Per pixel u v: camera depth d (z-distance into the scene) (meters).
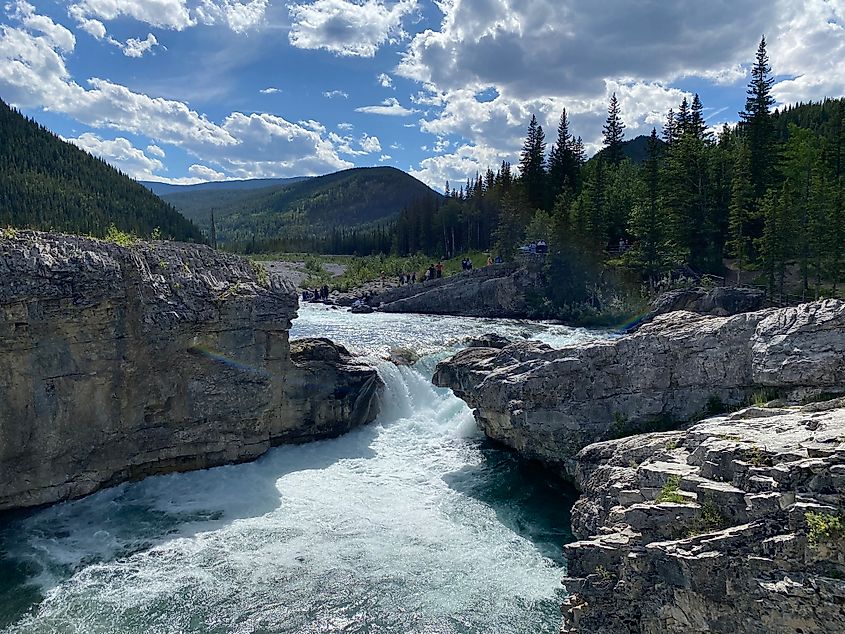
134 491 23.27
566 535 20.69
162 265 24.48
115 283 21.91
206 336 24.88
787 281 58.84
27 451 20.69
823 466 10.60
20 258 19.61
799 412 16.14
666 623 12.06
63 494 21.83
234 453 26.28
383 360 36.03
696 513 12.40
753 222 63.44
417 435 31.00
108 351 22.23
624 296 66.62
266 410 27.05
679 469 14.10
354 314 73.44
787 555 10.56
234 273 27.38
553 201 92.31
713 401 20.88
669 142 83.62
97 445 22.50
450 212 128.75
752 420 15.62
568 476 24.00
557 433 23.56
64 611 16.19
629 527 13.42
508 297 74.12
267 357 27.00
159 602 16.62
